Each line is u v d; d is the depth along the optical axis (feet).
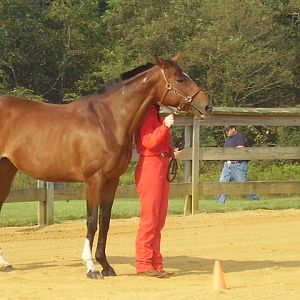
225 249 44.32
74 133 35.40
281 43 137.80
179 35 140.15
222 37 134.10
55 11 149.59
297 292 31.86
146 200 36.01
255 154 59.62
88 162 35.12
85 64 152.46
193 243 46.24
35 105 37.06
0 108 36.86
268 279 35.12
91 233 35.29
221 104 134.51
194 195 57.00
